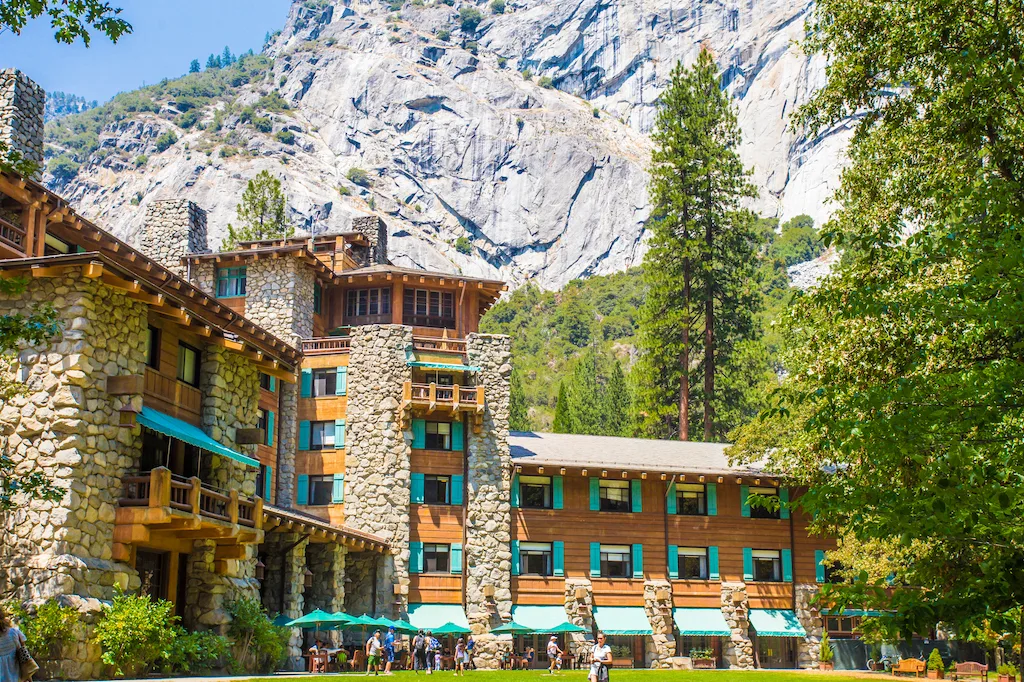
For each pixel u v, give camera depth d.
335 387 57.03
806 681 41.03
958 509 15.81
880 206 32.72
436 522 54.84
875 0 30.86
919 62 30.47
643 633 55.56
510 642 53.44
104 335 27.64
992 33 25.11
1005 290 17.28
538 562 56.22
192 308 32.50
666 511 58.44
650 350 80.06
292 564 42.50
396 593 52.72
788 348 39.78
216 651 30.30
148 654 26.84
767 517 59.75
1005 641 38.56
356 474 54.84
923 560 18.45
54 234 36.69
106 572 27.06
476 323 65.00
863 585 15.17
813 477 48.50
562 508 56.94
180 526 28.83
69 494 25.88
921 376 17.45
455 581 54.28
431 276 62.59
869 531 16.62
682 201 82.62
